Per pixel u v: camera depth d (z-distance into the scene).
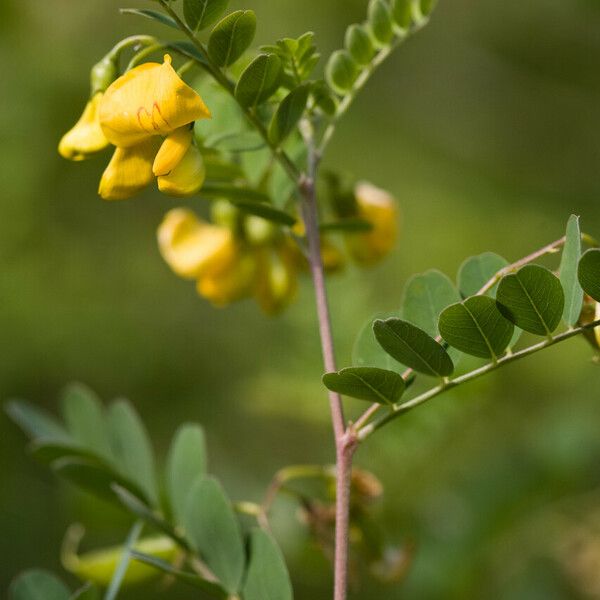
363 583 0.80
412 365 0.53
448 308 0.52
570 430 0.80
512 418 0.83
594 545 0.80
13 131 1.07
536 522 0.80
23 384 1.07
